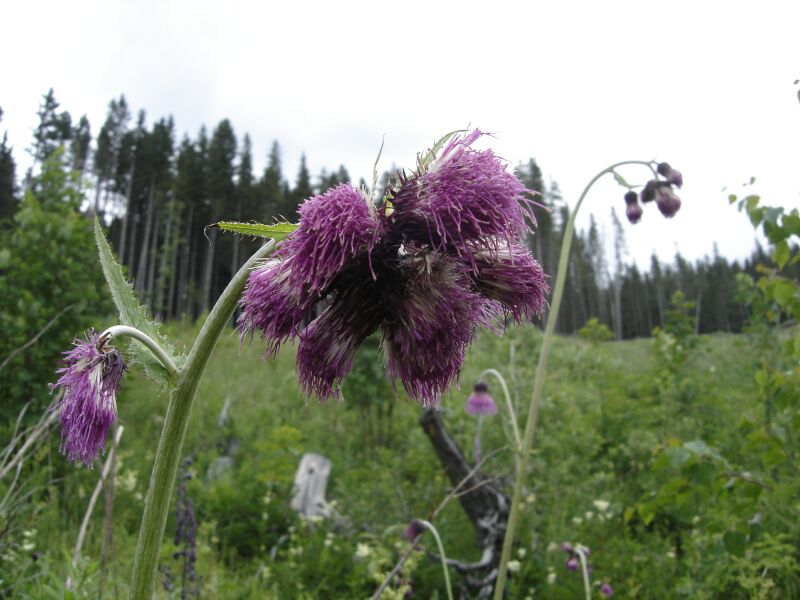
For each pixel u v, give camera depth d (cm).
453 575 548
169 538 567
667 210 374
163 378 168
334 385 181
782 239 363
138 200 5722
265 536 624
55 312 711
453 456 579
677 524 625
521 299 187
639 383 1038
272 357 168
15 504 406
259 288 165
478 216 170
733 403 876
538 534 564
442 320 168
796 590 401
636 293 9512
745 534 353
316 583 535
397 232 173
